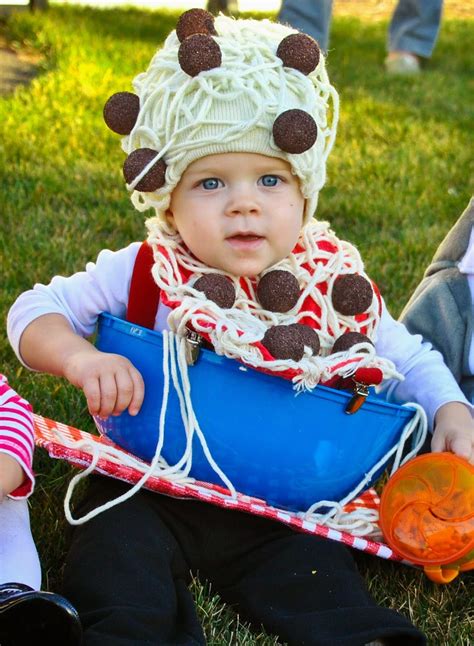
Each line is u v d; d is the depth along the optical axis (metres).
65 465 2.38
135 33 7.35
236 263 2.04
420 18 7.11
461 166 4.95
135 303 2.16
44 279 3.31
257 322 2.01
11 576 1.74
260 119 1.97
